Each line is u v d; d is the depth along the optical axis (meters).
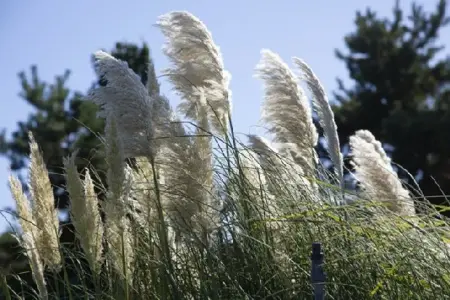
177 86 8.15
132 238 7.39
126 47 25.33
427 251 7.08
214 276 6.93
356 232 7.21
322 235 7.29
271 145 8.51
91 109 23.03
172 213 7.34
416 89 31.89
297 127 8.91
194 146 7.34
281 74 8.88
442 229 7.50
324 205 7.51
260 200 7.57
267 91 8.92
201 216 7.29
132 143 7.27
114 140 6.99
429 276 6.93
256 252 7.22
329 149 9.13
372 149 8.97
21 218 7.22
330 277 6.97
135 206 7.57
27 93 23.23
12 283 9.02
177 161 7.29
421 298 6.87
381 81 31.69
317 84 9.27
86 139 22.41
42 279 7.25
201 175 7.30
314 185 8.07
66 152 21.06
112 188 7.01
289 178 7.84
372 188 8.87
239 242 7.27
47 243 7.21
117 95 7.25
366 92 31.55
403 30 32.56
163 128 7.34
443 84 32.12
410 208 8.37
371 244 7.13
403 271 6.93
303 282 6.99
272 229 7.43
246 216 7.45
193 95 8.12
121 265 7.06
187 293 7.11
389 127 28.27
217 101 8.18
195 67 8.09
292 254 7.19
